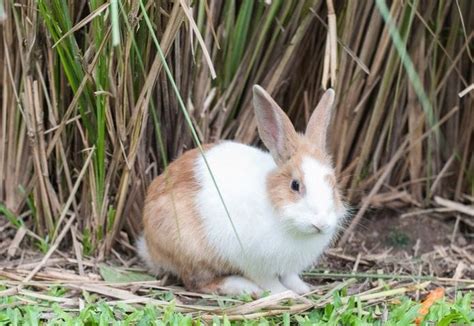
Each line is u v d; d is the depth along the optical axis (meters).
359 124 5.58
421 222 5.71
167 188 4.70
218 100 5.24
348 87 5.35
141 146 5.00
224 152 4.71
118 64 4.51
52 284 4.59
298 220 4.23
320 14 5.22
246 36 5.14
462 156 5.77
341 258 5.31
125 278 4.84
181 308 4.26
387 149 5.71
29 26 4.64
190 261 4.63
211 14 4.93
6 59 4.94
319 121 4.61
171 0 4.56
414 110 5.59
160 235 4.68
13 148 5.21
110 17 4.33
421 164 5.80
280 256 4.50
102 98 4.57
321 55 5.36
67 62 4.59
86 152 4.95
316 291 4.67
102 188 4.95
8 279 4.63
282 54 5.21
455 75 5.56
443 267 5.21
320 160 4.43
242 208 4.45
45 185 5.06
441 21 5.24
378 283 4.84
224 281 4.70
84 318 3.99
